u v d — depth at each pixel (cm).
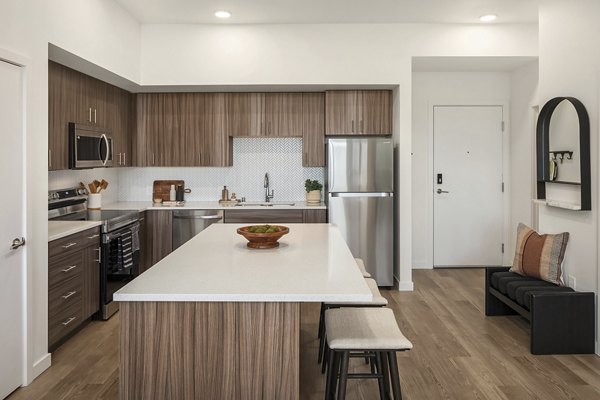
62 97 413
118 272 460
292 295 198
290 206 567
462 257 650
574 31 370
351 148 543
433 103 638
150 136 579
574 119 370
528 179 588
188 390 208
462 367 334
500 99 636
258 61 530
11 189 295
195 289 205
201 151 578
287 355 207
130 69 498
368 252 549
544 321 354
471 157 643
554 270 393
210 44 530
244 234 299
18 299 302
